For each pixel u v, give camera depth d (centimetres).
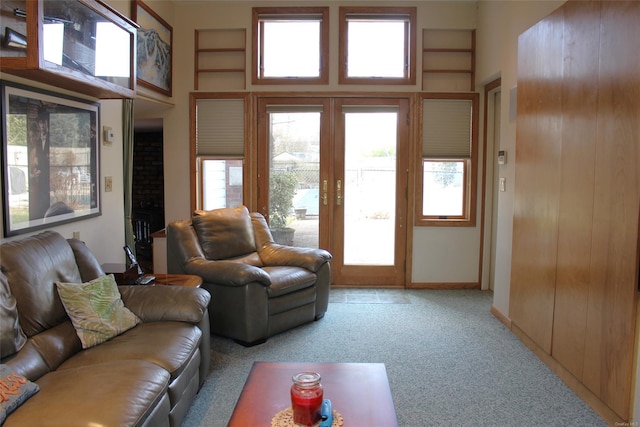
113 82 293
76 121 301
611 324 237
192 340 240
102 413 158
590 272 257
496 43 427
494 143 493
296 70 500
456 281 514
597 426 238
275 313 357
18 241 222
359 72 498
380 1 485
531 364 313
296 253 404
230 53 500
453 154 502
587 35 261
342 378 201
